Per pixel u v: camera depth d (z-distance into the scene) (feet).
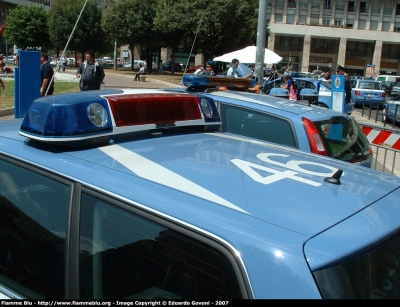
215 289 4.61
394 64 223.51
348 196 5.74
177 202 5.16
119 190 5.48
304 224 4.84
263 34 36.63
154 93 8.19
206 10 105.81
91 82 33.96
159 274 5.05
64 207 5.87
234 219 4.83
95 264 5.51
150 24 135.33
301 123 14.93
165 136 7.90
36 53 30.04
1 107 44.78
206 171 6.13
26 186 6.41
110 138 7.11
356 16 212.02
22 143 7.02
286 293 4.22
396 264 5.02
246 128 16.02
